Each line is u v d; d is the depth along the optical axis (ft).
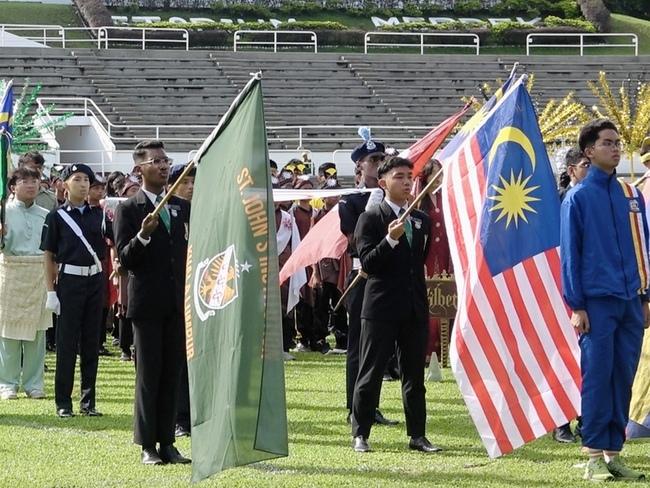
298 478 35.70
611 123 36.42
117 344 82.17
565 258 35.88
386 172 40.93
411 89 185.98
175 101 173.27
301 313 76.38
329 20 280.10
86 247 49.62
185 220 39.32
